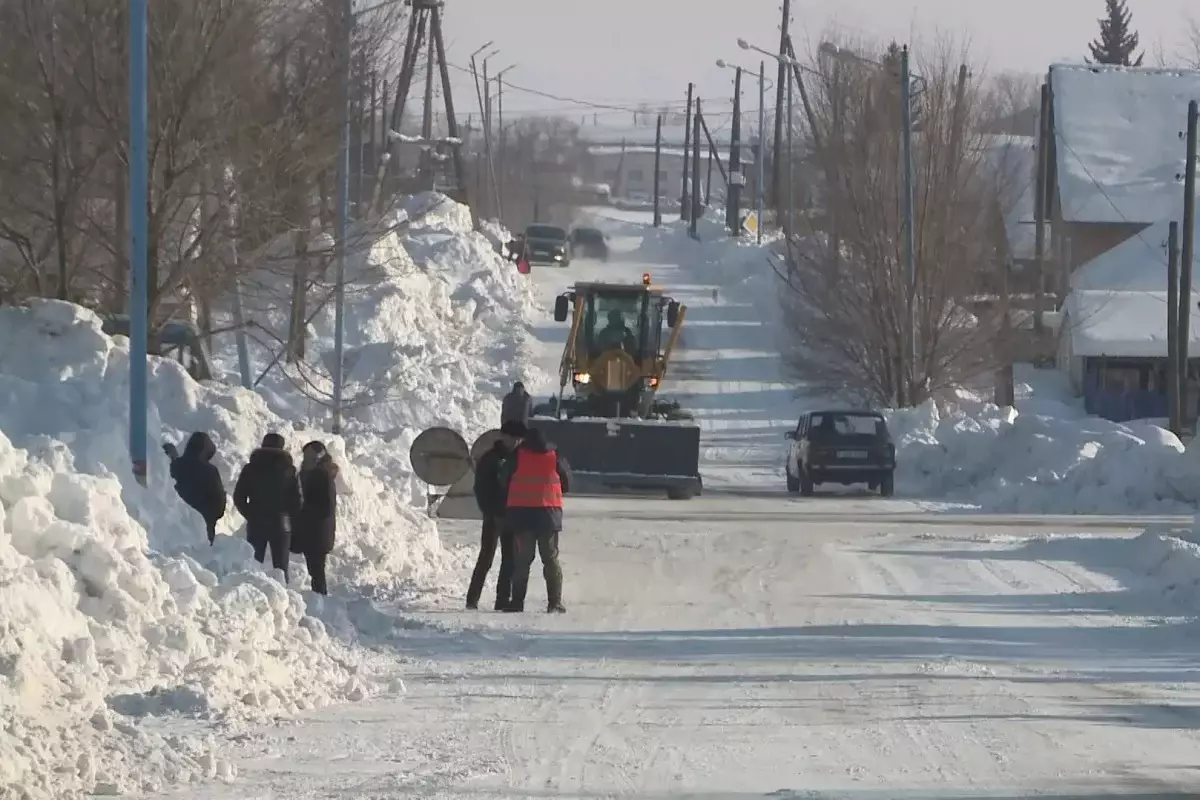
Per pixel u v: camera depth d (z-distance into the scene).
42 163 97.69
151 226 96.31
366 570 72.38
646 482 122.19
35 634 37.31
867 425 140.62
